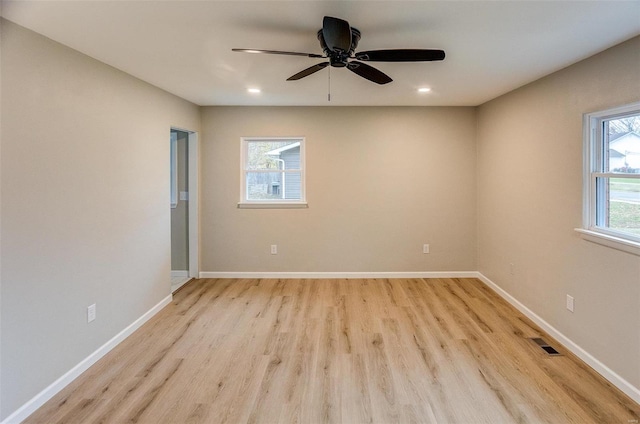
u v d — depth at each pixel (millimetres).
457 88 3670
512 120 3779
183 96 4070
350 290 4367
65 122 2408
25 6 1849
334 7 1897
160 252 3738
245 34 2256
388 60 2193
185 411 2133
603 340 2486
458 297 4105
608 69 2441
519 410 2133
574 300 2799
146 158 3447
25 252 2113
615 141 2553
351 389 2348
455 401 2219
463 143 4746
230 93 3906
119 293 3031
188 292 4305
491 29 2156
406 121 4723
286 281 4746
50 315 2291
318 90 3762
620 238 2369
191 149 4730
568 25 2088
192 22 2074
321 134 4742
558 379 2451
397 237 4836
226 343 3006
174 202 4879
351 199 4805
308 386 2383
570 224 2852
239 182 4801
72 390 2348
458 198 4797
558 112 2996
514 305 3785
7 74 1994
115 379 2475
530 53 2562
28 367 2129
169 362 2699
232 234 4867
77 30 2158
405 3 1839
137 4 1847
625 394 2277
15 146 2043
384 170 4773
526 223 3527
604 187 2629
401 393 2303
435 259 4859
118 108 2994
